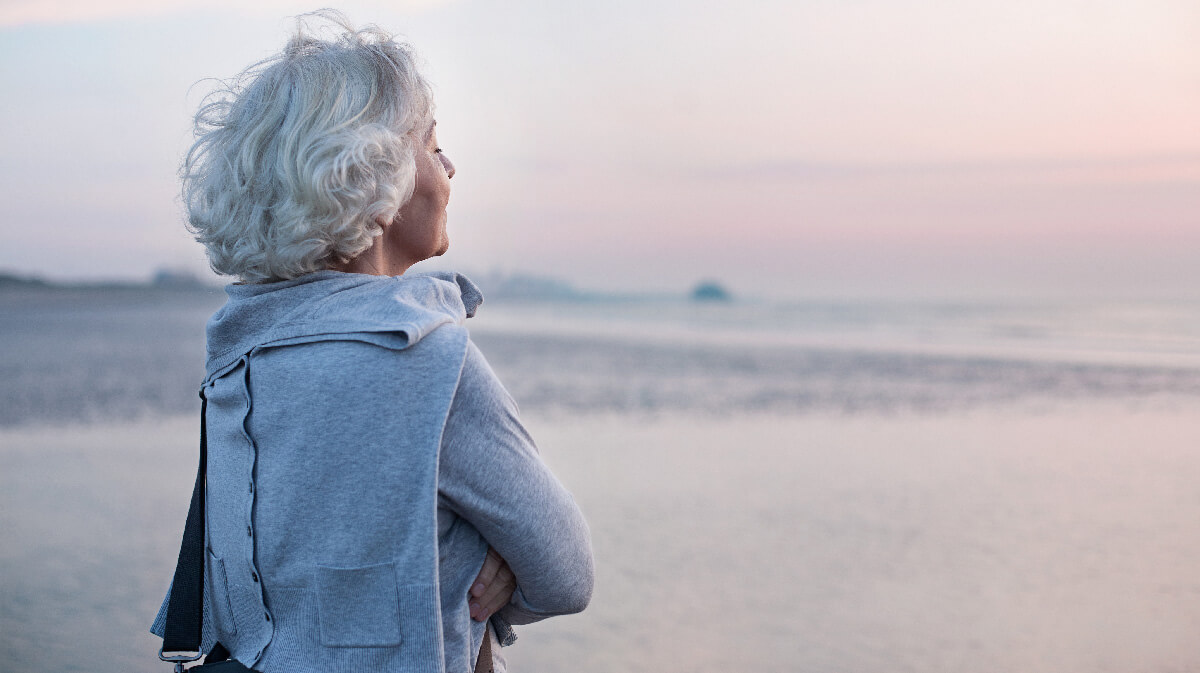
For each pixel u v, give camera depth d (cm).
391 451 93
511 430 101
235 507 99
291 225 97
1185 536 586
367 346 96
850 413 1175
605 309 4919
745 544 562
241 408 100
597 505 671
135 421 1039
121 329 2877
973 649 389
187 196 105
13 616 406
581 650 385
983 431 1038
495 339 2611
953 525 614
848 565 520
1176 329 3177
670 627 416
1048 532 595
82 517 595
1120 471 815
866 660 377
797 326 3447
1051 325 3356
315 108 99
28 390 1339
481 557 103
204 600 108
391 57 107
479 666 108
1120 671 369
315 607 94
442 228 116
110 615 410
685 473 790
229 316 102
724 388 1441
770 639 396
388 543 93
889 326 3400
